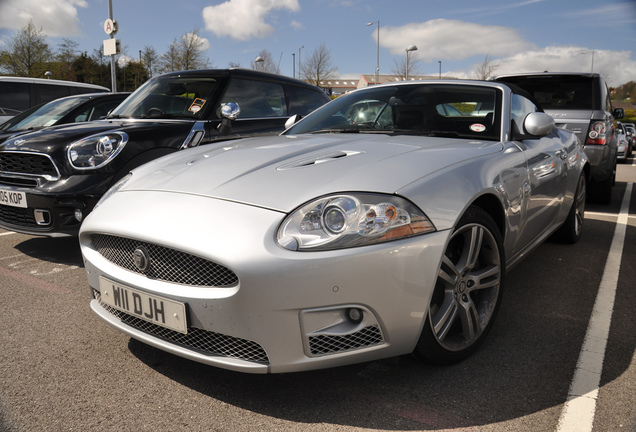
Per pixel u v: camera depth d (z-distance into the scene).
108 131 3.62
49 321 2.53
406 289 1.72
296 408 1.78
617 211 5.64
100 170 3.45
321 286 1.62
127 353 2.19
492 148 2.44
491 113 2.76
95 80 46.31
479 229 2.08
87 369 2.05
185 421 1.70
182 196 1.92
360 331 1.72
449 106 2.88
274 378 1.98
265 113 4.87
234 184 1.92
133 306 1.89
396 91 3.13
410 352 1.84
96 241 2.08
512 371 2.03
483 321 2.18
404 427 1.67
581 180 3.97
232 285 1.68
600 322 2.52
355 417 1.72
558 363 2.09
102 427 1.66
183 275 1.77
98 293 2.18
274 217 1.70
